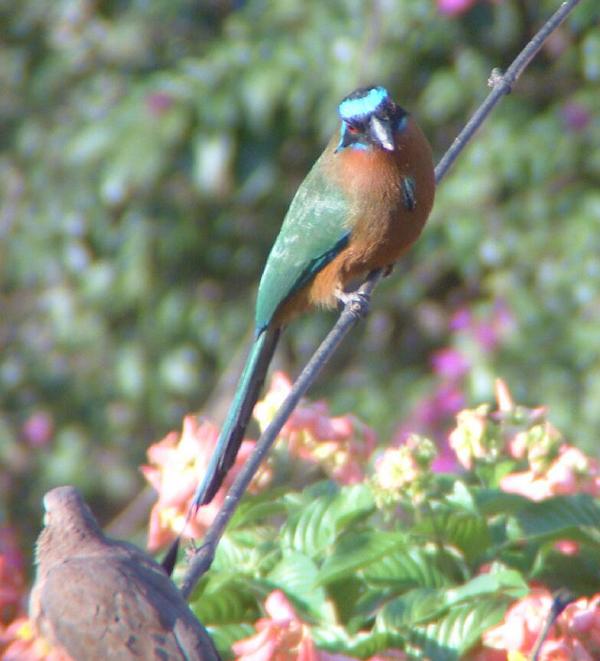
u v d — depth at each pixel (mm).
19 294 14109
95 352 13836
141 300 13773
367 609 5797
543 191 12664
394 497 5750
